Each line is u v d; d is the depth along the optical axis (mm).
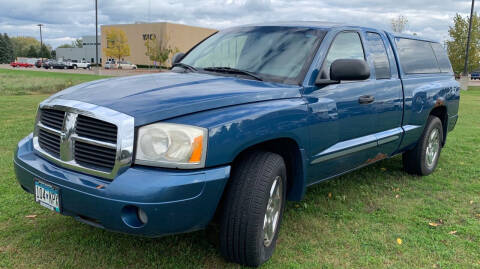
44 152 2943
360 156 4102
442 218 4062
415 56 5199
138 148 2520
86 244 3244
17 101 12062
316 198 4492
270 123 2910
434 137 5570
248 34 4074
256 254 2842
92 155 2654
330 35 3787
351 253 3279
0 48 104312
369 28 4449
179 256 3111
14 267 2885
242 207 2742
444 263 3176
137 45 75125
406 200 4566
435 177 5520
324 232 3648
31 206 3945
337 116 3605
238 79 3445
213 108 2723
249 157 2885
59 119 2873
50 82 19781
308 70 3457
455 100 5973
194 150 2514
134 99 2729
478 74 55000
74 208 2635
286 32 3900
